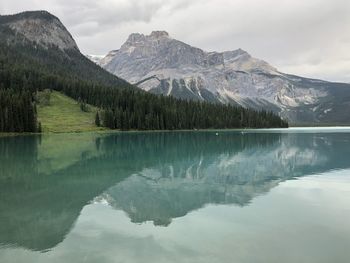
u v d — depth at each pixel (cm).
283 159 6272
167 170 5050
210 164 5672
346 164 5566
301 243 2194
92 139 11831
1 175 4625
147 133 16662
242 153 7344
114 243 2214
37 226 2533
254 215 2762
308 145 9256
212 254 2052
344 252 2064
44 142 10281
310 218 2678
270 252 2070
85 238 2302
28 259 2000
